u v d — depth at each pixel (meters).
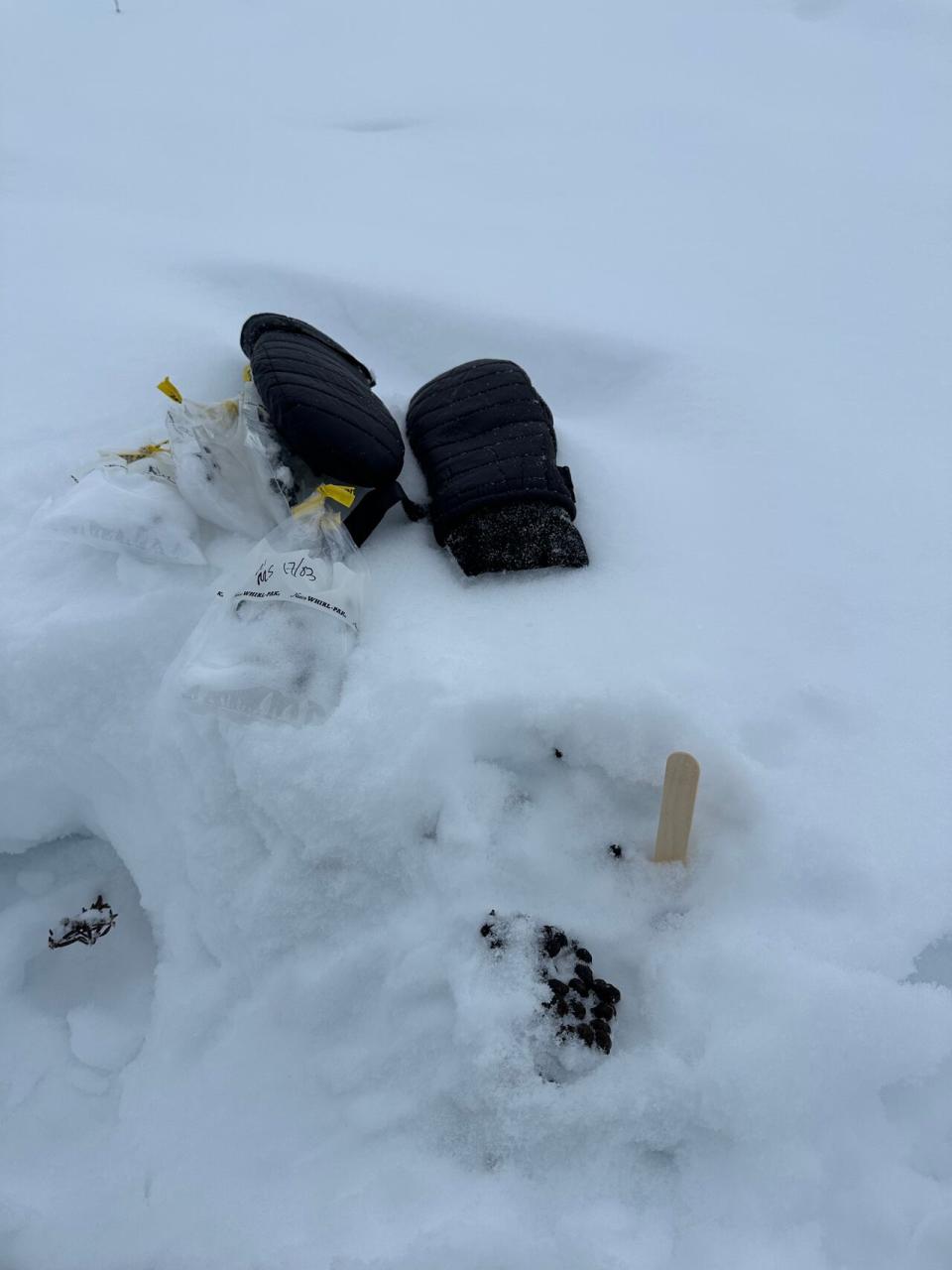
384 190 1.26
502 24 1.74
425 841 0.63
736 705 0.67
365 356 1.02
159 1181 0.58
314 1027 0.61
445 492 0.77
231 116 1.47
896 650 0.71
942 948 0.59
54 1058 0.66
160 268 1.10
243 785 0.65
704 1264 0.50
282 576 0.69
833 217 1.17
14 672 0.71
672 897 0.62
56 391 0.93
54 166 1.34
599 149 1.34
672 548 0.78
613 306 1.03
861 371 0.95
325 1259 0.52
